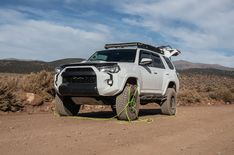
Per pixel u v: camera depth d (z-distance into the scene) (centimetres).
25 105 1559
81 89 1091
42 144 705
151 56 1327
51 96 1766
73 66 1114
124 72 1103
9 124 1003
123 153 659
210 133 958
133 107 1144
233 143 819
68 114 1239
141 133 892
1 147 670
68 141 746
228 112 1691
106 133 869
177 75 1498
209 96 3105
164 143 778
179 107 2067
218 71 11044
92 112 1504
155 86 1309
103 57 1254
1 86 1445
